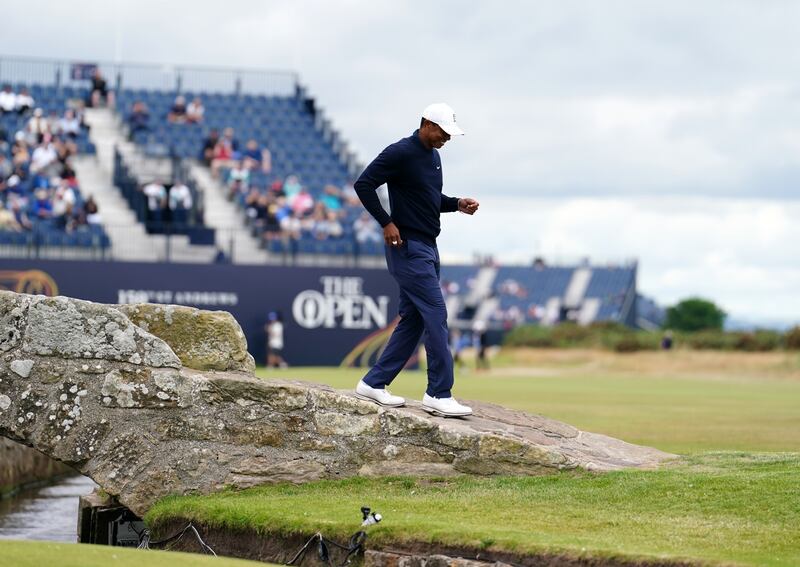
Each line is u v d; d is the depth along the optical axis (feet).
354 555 27.84
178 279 127.44
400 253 36.35
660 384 124.26
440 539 26.96
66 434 34.30
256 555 29.86
